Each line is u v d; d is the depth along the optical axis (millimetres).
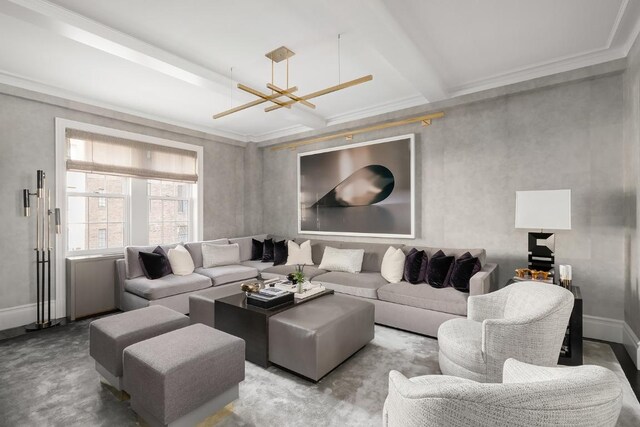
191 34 2559
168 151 4781
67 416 1898
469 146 3742
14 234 3412
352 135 4680
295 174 5453
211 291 3275
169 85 3555
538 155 3324
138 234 4523
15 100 3410
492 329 1901
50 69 3176
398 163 4242
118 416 1903
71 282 3621
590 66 2939
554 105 3236
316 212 5105
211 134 5305
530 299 2096
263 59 2977
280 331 2396
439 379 1331
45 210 3582
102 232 4215
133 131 4406
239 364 1990
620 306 2939
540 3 2217
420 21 2416
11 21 2371
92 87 3609
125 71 3223
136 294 3672
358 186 4621
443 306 2973
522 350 1854
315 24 2438
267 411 1936
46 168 3611
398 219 4250
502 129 3527
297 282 3111
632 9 2266
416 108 3982
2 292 3348
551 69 3102
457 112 3822
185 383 1692
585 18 2389
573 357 2439
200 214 5188
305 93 3816
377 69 3193
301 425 1812
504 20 2410
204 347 1860
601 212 3018
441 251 3561
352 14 2133
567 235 3168
